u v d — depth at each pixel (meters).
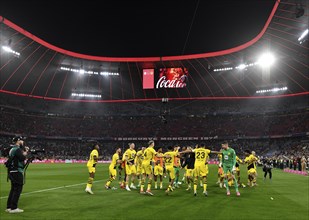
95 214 9.12
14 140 9.77
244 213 9.55
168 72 67.56
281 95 67.50
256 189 16.53
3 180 20.23
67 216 8.84
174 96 75.06
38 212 9.37
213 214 9.30
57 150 66.69
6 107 64.12
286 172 34.84
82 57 61.22
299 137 62.78
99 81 74.69
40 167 39.62
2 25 44.62
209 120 72.38
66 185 17.77
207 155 13.84
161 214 9.19
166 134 70.62
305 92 64.38
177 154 14.73
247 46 52.53
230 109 72.31
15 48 54.09
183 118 73.81
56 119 72.38
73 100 74.31
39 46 54.25
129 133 71.50
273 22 41.16
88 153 67.38
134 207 10.31
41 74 66.38
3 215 8.91
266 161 22.19
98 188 16.11
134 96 76.38
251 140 67.31
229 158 14.02
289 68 59.28
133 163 15.66
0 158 49.44
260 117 69.50
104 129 72.62
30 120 69.19
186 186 17.56
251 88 69.06
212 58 61.19
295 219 8.84
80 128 72.19
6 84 63.91
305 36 39.09
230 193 14.50
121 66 67.50
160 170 16.20
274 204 11.42
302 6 35.12
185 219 8.56
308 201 12.37
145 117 74.94
